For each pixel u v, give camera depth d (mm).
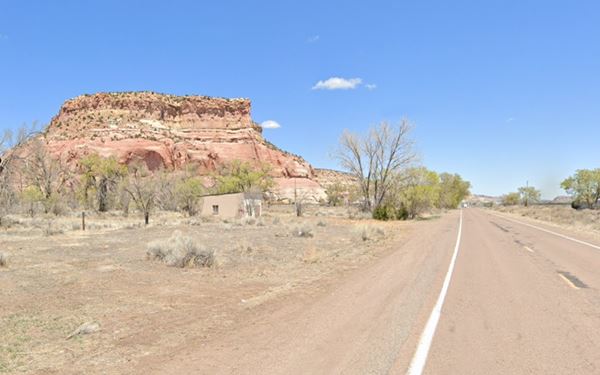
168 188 60812
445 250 17734
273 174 144500
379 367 5090
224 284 11094
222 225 35750
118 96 151000
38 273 12688
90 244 20984
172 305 8766
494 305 8156
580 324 6859
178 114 158625
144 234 26906
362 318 7324
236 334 6617
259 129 171750
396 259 15430
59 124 139375
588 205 85750
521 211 72188
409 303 8391
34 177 55719
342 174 192250
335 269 13398
